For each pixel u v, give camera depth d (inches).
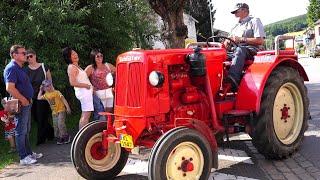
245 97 237.6
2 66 395.2
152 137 214.7
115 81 223.9
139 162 265.0
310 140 293.7
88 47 493.4
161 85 204.4
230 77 244.7
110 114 223.0
